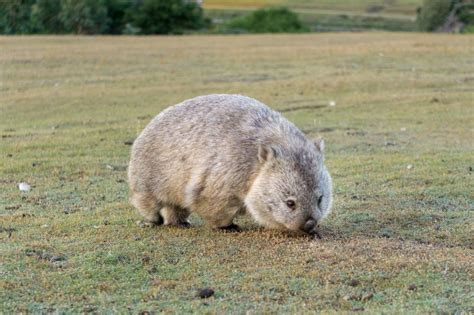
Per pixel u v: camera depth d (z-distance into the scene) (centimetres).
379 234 930
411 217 1003
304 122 1880
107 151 1551
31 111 2142
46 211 1073
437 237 921
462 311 668
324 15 6919
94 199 1152
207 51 3631
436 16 5891
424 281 742
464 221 988
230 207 898
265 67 2994
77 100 2300
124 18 6025
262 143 879
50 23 5781
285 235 900
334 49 3506
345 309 677
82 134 1748
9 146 1602
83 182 1276
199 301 704
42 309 695
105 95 2388
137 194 959
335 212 1030
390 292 717
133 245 877
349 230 946
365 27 6247
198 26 6250
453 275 759
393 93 2312
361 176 1279
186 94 2395
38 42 4259
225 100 930
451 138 1658
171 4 6041
